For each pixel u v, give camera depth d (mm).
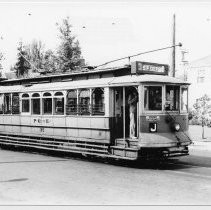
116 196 8930
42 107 17688
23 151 19578
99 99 14633
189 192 9367
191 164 14359
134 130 13695
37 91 17922
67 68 35125
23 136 19234
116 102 14320
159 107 13273
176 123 13375
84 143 15484
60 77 17391
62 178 11359
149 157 12977
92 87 14867
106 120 14242
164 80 13391
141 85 13078
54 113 16938
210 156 17000
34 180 11039
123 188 9875
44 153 18406
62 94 16453
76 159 15938
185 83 13852
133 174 12055
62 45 35344
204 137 25609
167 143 13023
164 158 13070
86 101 15242
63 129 16453
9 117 19969
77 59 35406
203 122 24594
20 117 19125
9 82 20953
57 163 14695
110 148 14195
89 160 15570
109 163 14625
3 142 20281
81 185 10281
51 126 17094
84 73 15844
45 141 17516
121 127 14375
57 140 17031
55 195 9078
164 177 11492
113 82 14031
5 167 13609
